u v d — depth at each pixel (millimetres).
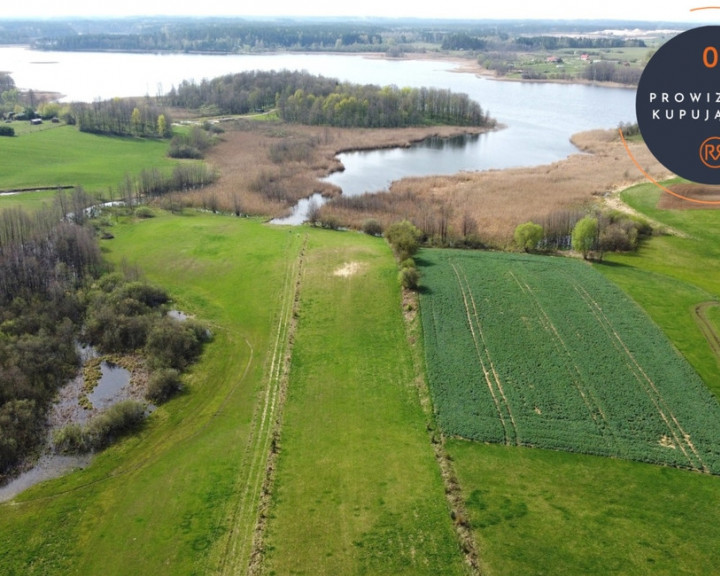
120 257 95000
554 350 67250
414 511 46812
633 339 69062
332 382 64000
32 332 71438
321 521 46219
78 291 80312
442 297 78625
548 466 51219
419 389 62188
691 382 61594
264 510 47344
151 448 55375
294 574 41906
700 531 44688
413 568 42094
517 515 46156
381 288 83000
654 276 86375
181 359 68562
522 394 60281
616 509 46781
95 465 53375
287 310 78750
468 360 65812
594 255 94875
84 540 45406
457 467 51312
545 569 41688
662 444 53719
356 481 50156
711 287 83750
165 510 47906
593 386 61188
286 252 95812
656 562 42156
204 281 88438
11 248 83250
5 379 61031
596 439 54250
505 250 99000
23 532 46094
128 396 63219
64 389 64125
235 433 56906
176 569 42656
